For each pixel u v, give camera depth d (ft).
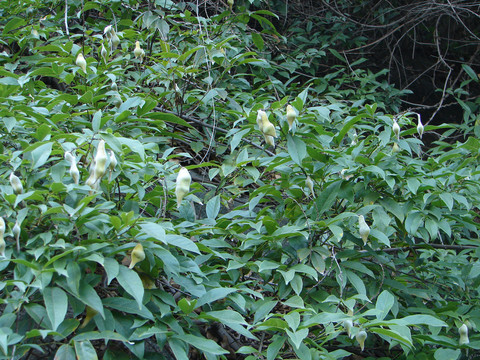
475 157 8.73
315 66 18.84
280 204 8.46
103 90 10.48
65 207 5.58
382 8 20.67
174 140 12.64
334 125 12.04
